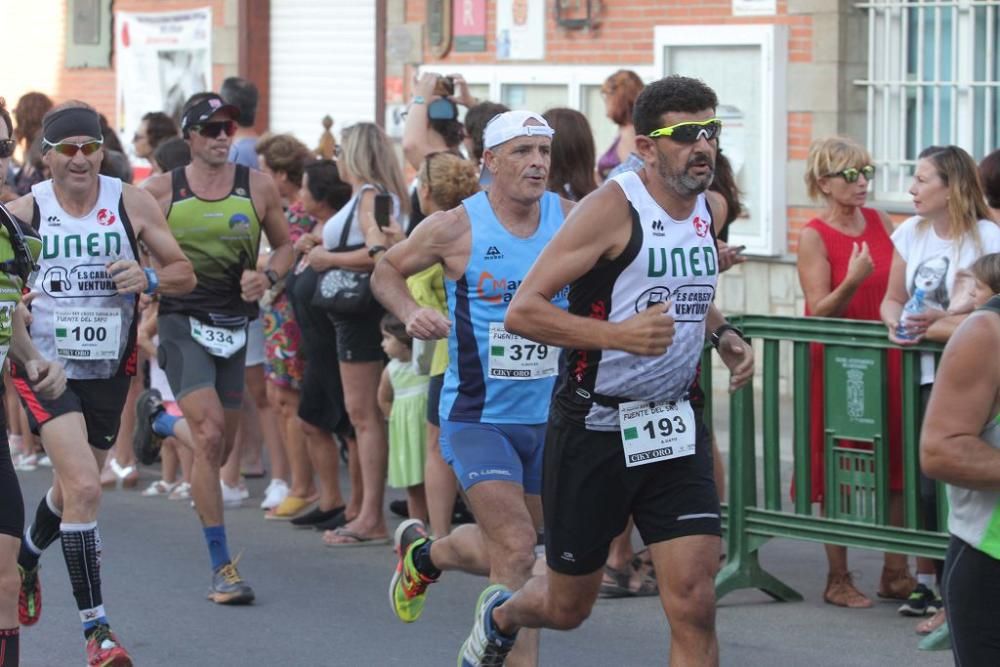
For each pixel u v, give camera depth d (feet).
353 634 32.55
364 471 40.22
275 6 77.25
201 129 35.86
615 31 60.49
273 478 44.75
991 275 20.68
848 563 38.34
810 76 55.01
